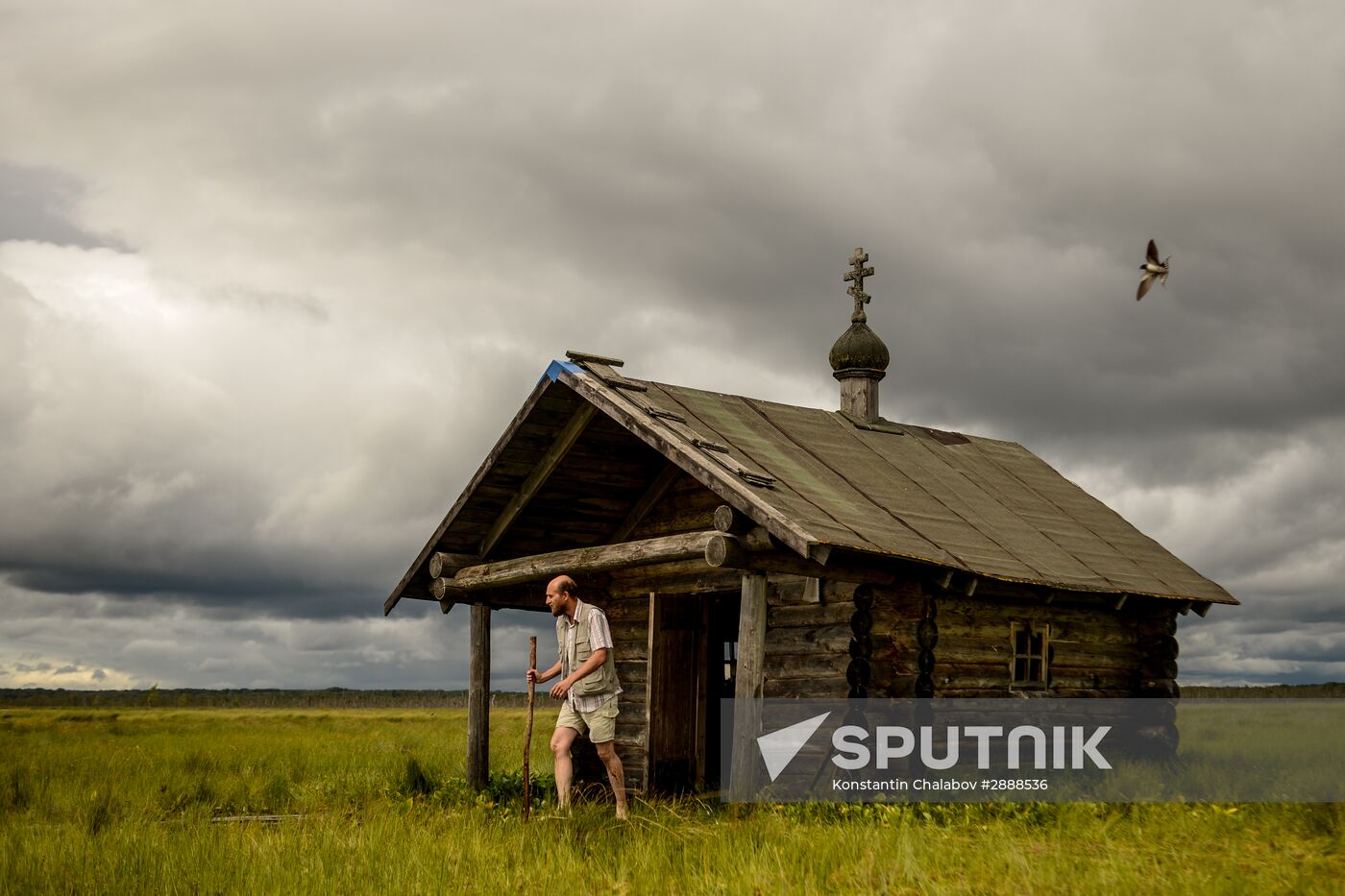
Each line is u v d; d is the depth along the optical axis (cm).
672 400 1420
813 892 726
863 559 1241
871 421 1716
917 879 764
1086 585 1416
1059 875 761
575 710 1117
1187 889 709
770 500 1150
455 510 1521
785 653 1316
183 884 809
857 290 1783
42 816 1234
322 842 925
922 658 1296
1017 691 1413
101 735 3359
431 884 792
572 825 981
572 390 1379
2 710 8088
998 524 1504
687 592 1441
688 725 1418
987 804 1148
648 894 761
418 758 2025
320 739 3069
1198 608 1627
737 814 1066
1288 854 832
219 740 2931
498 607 1595
